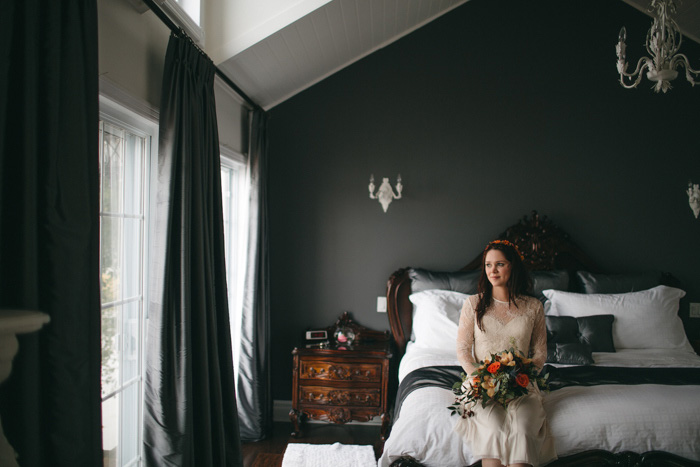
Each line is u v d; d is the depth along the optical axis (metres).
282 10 2.88
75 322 1.36
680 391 2.44
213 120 2.59
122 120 2.10
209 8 2.89
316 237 4.21
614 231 4.06
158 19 2.25
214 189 2.60
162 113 2.11
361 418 3.68
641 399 2.35
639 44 4.04
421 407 2.42
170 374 2.14
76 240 1.37
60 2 1.37
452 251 4.15
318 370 3.72
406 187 4.18
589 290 3.86
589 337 3.40
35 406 1.20
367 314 4.19
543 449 2.17
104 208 2.01
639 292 3.73
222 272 2.64
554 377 2.71
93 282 1.44
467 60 4.14
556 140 4.10
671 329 3.54
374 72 4.18
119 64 1.92
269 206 4.20
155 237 2.11
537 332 2.69
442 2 3.95
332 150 4.20
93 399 1.42
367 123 4.18
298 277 4.21
